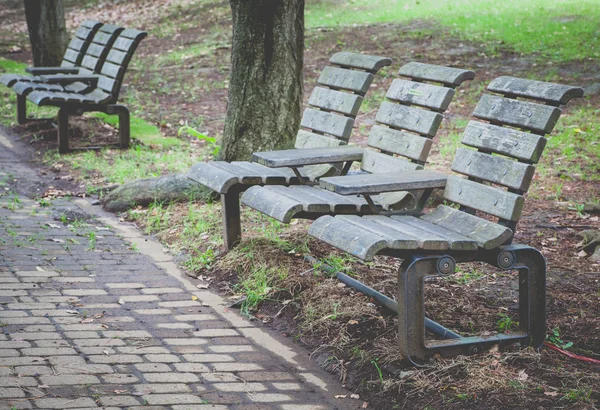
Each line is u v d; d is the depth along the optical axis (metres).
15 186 9.68
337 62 7.66
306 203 5.94
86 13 28.34
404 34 20.19
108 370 5.17
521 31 19.64
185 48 20.98
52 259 7.22
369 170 6.72
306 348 5.68
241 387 5.05
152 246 7.78
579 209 8.55
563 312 6.03
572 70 15.91
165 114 13.95
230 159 9.00
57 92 11.62
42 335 5.63
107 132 12.36
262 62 8.85
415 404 4.76
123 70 11.14
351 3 25.92
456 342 5.20
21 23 27.84
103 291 6.54
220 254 7.27
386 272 6.89
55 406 4.66
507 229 5.17
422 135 6.32
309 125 7.72
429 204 8.75
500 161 5.40
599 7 22.31
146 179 9.13
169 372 5.20
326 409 4.83
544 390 4.80
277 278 6.62
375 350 5.40
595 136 11.73
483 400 4.70
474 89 14.98
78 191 9.55
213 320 6.10
